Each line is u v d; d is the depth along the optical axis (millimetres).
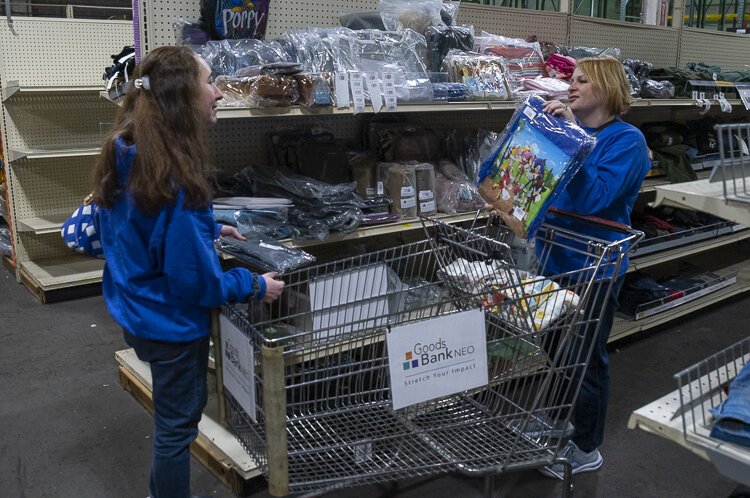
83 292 4578
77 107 4906
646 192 4301
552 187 1894
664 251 4016
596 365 2389
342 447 1878
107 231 1851
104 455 2674
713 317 4289
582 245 2229
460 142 3299
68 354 3637
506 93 3010
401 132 3203
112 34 4906
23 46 4648
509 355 2012
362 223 2727
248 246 2117
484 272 2020
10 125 4699
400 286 2307
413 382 1812
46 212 4910
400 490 2469
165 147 1646
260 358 1779
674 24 4898
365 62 2744
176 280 1703
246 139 3000
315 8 3119
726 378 1352
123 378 3207
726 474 1136
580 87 2318
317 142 2951
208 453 2506
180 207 1662
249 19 2676
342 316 2162
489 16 3719
